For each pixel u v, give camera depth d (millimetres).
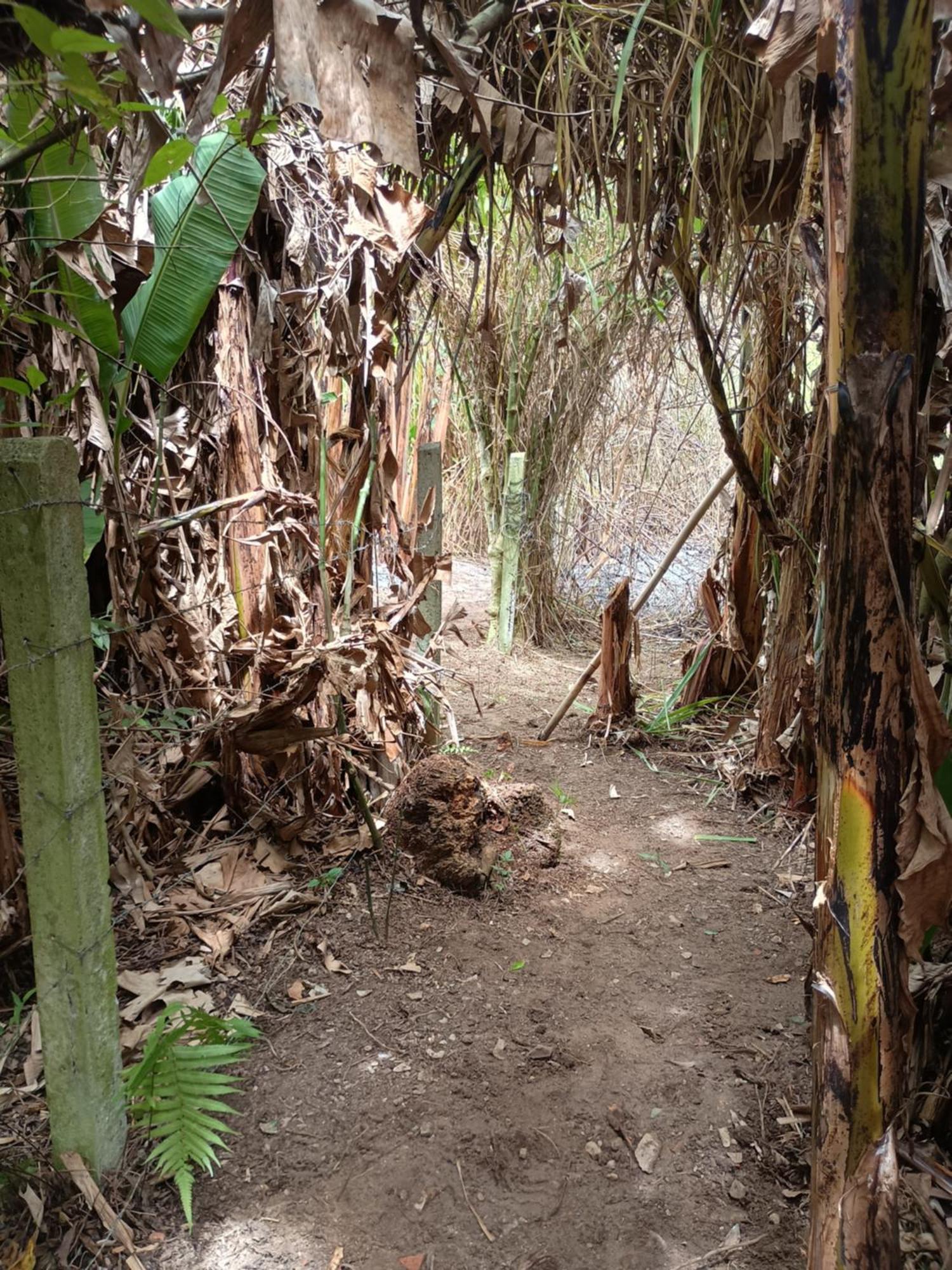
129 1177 1601
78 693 1406
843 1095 1096
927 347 1915
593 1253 1521
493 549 5293
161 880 2459
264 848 2619
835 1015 1092
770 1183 1674
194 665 2586
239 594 2688
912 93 865
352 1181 1644
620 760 3785
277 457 2703
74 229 1975
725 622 4105
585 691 4656
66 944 1463
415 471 3641
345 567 2797
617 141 2264
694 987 2277
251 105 1336
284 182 2520
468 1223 1570
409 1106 1822
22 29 1082
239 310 2559
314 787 2832
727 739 3844
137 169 1355
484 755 3766
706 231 2453
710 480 6652
